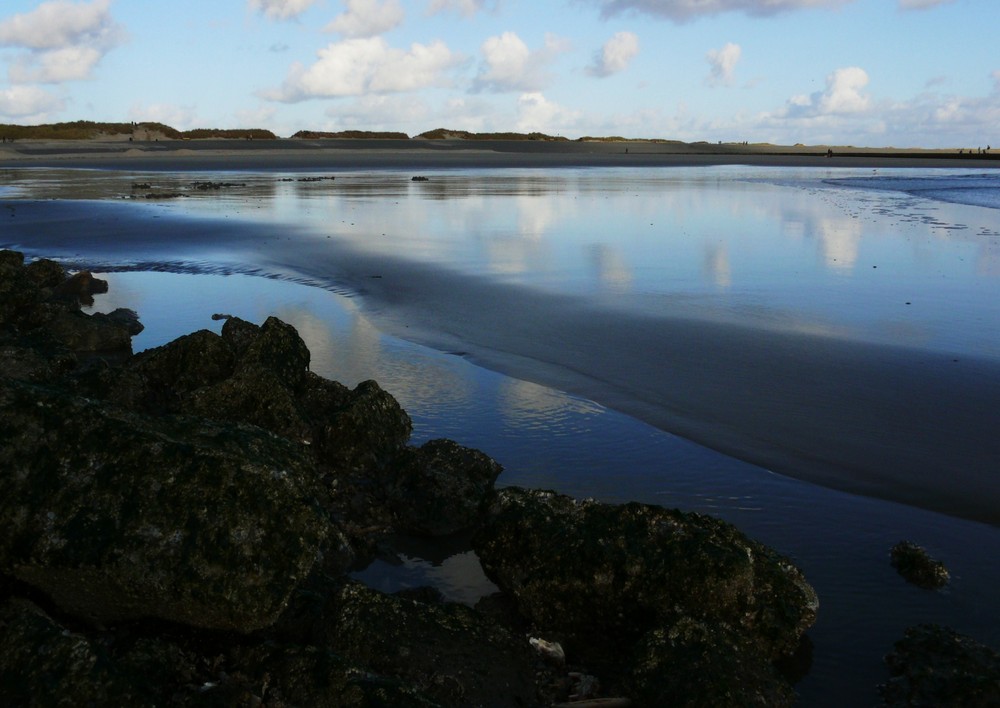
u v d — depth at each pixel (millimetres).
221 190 46281
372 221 29703
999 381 10945
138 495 5344
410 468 7984
